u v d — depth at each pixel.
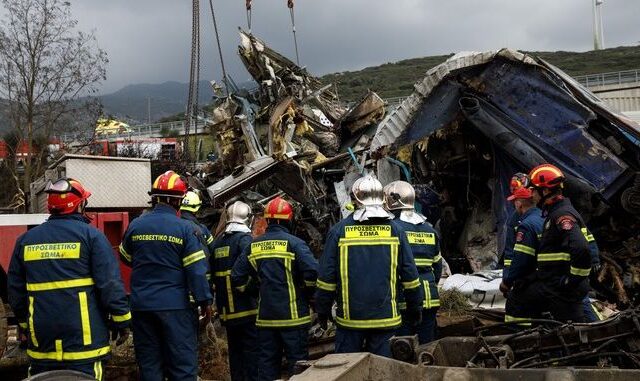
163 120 56.62
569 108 8.49
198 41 16.05
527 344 4.21
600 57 70.12
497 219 8.87
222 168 15.99
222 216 11.08
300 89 15.85
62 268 4.44
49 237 4.48
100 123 23.20
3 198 21.94
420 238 5.85
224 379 7.07
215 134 15.74
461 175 9.73
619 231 8.34
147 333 5.27
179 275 5.28
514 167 8.84
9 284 4.58
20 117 21.61
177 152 19.17
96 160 7.34
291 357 5.87
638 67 60.72
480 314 6.94
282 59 16.25
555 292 5.26
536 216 5.60
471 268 9.27
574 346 4.16
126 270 6.96
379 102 14.79
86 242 4.52
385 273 5.02
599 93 38.25
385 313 5.00
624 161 8.40
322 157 12.17
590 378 3.01
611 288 8.16
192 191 6.82
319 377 2.87
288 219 6.04
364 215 5.04
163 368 5.35
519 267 5.52
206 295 5.24
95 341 4.50
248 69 15.95
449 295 7.20
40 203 8.12
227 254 6.54
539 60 8.62
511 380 3.12
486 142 9.41
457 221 9.91
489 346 4.09
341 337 5.07
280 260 5.86
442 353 4.19
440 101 9.09
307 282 5.83
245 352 6.50
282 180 11.59
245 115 14.99
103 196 7.34
